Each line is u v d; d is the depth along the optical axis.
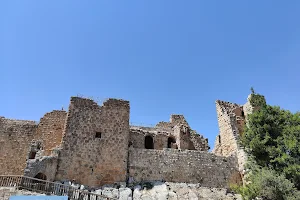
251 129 31.83
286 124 31.03
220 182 31.25
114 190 27.39
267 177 25.44
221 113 38.88
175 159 31.69
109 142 31.11
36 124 34.44
